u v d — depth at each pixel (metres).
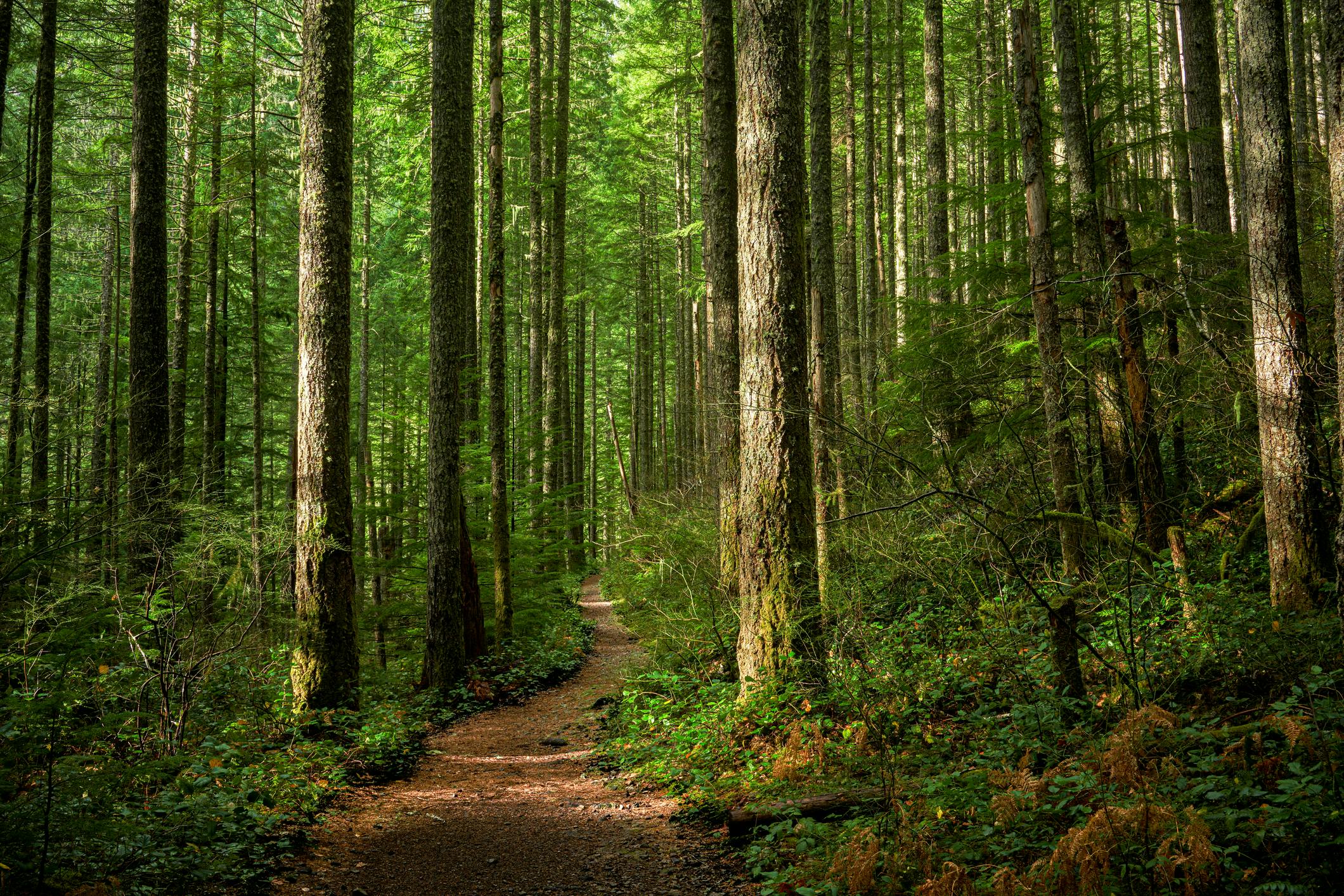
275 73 20.36
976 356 9.40
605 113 28.20
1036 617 7.23
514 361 33.62
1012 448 8.87
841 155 23.72
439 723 11.30
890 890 4.18
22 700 4.37
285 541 8.46
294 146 21.17
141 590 7.57
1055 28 9.38
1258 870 3.47
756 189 7.87
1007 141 10.68
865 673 6.84
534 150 19.17
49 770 4.06
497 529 14.80
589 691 12.74
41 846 4.10
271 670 8.90
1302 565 6.34
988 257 10.28
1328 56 4.02
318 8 9.42
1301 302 6.61
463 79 12.93
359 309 33.06
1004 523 7.25
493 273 14.48
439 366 12.95
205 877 4.61
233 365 22.11
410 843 6.07
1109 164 9.82
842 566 7.66
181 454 15.71
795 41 7.92
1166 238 9.11
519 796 7.47
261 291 21.16
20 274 12.74
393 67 20.91
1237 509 8.71
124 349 23.67
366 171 26.45
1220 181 11.30
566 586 18.89
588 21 24.12
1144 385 7.80
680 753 7.66
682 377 34.44
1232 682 5.40
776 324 7.77
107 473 8.49
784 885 4.58
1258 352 6.75
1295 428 6.47
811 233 12.27
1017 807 4.43
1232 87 19.72
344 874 5.38
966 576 7.70
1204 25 11.33
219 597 7.86
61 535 6.55
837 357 12.24
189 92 18.66
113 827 4.23
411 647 16.81
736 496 10.02
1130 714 4.46
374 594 18.67
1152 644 6.11
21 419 7.73
